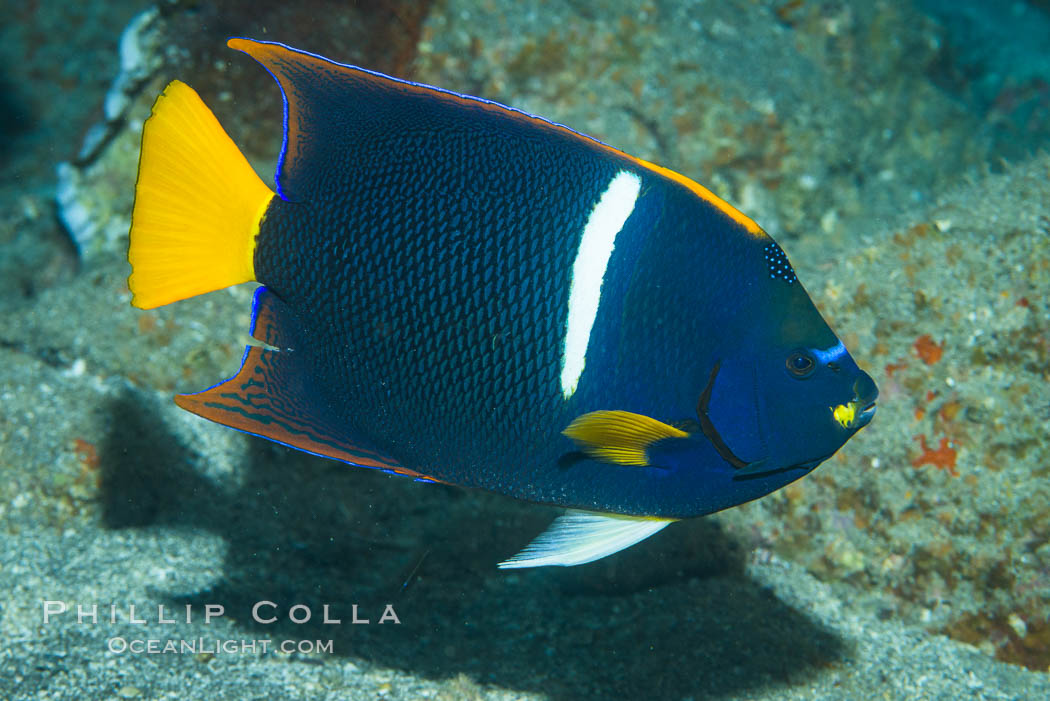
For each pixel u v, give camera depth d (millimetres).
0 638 777
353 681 798
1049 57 1874
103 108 1370
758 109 1387
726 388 649
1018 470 844
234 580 879
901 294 904
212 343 1114
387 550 967
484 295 641
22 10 1683
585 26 1315
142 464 996
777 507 936
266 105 1223
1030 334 852
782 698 805
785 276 649
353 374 654
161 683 759
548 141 641
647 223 643
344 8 1163
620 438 647
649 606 877
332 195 641
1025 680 830
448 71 1277
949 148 1714
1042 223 867
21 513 929
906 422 873
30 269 1505
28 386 1025
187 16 1181
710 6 1485
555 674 822
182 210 632
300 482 1010
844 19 1578
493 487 666
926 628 864
